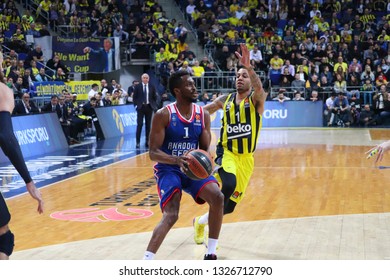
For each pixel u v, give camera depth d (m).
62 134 25.77
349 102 35.75
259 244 9.72
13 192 15.20
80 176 17.72
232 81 36.31
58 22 37.50
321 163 20.14
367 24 40.94
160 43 37.84
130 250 9.46
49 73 31.97
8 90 5.98
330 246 9.59
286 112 35.94
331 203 13.30
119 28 37.69
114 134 30.22
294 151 23.72
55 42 34.75
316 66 36.94
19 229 11.09
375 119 35.50
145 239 10.19
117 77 38.25
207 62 36.91
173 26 40.03
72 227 11.20
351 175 17.48
